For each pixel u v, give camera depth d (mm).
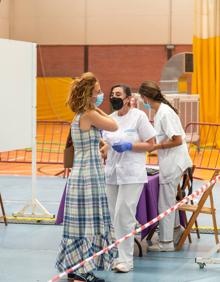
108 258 5105
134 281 5332
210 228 7297
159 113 6117
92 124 5059
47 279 5367
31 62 7719
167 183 6191
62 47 25641
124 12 25016
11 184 10836
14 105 7508
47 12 25531
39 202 8812
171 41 24781
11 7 25688
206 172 12602
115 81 25500
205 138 16594
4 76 7336
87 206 5035
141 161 5566
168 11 24656
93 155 5090
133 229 5586
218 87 16969
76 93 5062
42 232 7195
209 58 17031
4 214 7520
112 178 5582
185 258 6133
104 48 25391
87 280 5105
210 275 5551
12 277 5426
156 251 6379
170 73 15812
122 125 5637
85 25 25375
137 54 25141
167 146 6082
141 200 5852
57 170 12852
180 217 6898
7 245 6570
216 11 17031
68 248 5094
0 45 7266
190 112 14883
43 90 25422
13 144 7527
